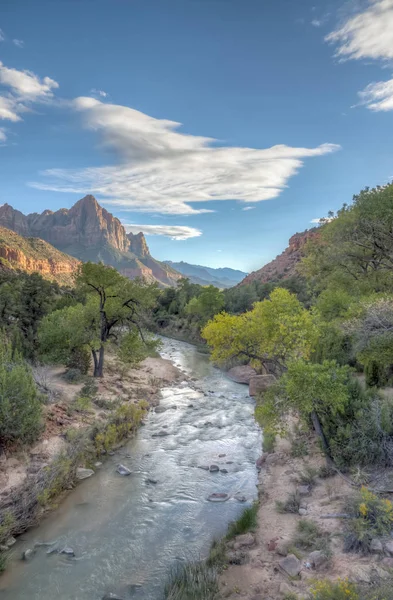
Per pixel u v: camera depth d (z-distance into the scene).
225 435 18.70
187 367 38.66
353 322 15.55
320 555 7.92
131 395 24.41
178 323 74.50
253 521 10.36
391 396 16.64
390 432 11.35
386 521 8.18
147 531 10.60
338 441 12.01
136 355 27.47
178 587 7.86
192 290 93.06
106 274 26.16
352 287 29.06
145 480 13.88
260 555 8.74
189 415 21.89
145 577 8.66
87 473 14.20
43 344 26.97
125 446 17.20
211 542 10.02
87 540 10.19
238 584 7.78
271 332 21.45
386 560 7.32
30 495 11.28
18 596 8.09
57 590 8.27
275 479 13.20
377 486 10.13
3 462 12.70
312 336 20.44
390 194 17.80
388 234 18.67
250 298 73.81
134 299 27.45
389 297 16.38
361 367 23.38
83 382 24.36
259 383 26.55
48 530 10.66
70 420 17.31
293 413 13.54
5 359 17.09
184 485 13.48
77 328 26.84
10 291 35.84
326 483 11.63
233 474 14.38
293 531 9.49
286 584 7.32
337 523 9.23
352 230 20.39
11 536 10.24
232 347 23.14
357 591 6.21
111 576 8.73
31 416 14.20
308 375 11.74
